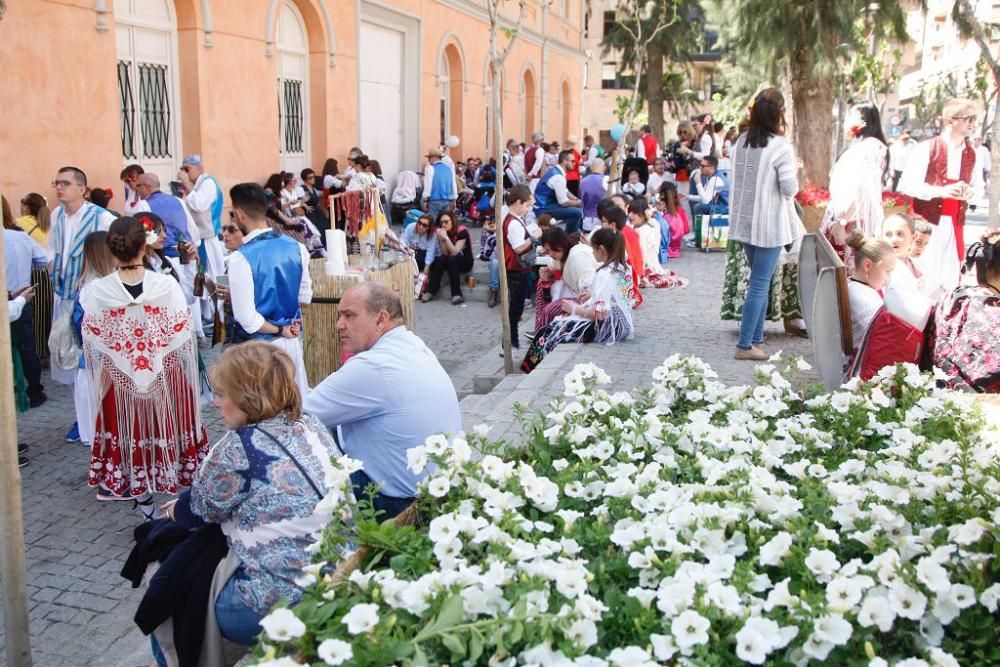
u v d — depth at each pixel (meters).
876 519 2.54
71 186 7.82
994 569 2.24
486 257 13.12
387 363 3.87
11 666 3.49
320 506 2.55
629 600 2.14
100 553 5.26
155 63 12.73
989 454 3.10
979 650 2.11
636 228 11.75
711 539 2.39
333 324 6.82
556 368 7.05
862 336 5.10
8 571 3.43
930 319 4.74
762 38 18.48
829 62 18.06
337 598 2.11
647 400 3.69
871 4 18.89
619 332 8.03
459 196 20.80
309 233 12.27
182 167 11.11
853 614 2.09
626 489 2.71
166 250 9.64
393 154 20.56
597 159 14.45
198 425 5.52
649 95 36.38
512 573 2.12
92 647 4.36
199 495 3.24
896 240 5.99
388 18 19.34
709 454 3.12
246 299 5.66
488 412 6.24
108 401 5.32
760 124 6.81
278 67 15.85
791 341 7.99
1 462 3.36
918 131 43.31
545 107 32.09
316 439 3.42
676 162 22.23
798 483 3.00
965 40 11.44
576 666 1.85
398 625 1.97
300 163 16.73
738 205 7.02
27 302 7.60
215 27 13.41
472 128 24.69
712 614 2.04
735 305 8.26
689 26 36.03
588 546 2.51
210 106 13.47
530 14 29.59
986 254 4.56
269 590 3.17
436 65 21.78
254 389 3.32
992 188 10.59
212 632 3.27
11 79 9.97
